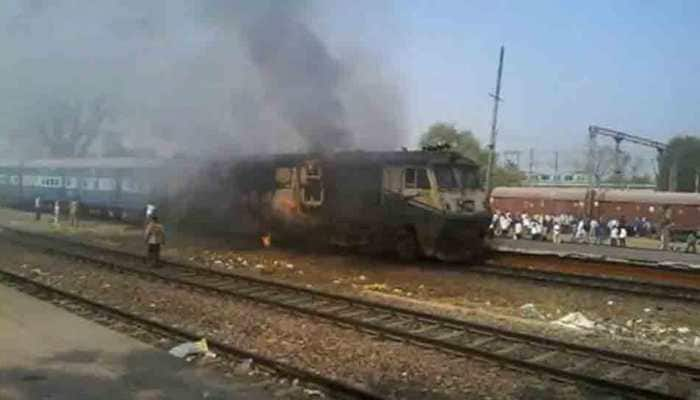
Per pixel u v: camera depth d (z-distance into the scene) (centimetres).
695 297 1326
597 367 836
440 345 893
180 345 879
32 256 1886
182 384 680
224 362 813
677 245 2967
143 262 1772
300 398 686
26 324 932
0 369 715
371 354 871
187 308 1177
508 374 794
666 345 979
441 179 1756
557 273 1606
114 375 702
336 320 1043
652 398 701
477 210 1795
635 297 1361
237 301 1235
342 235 1934
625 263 1675
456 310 1207
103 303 1134
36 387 657
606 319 1179
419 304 1259
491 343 947
